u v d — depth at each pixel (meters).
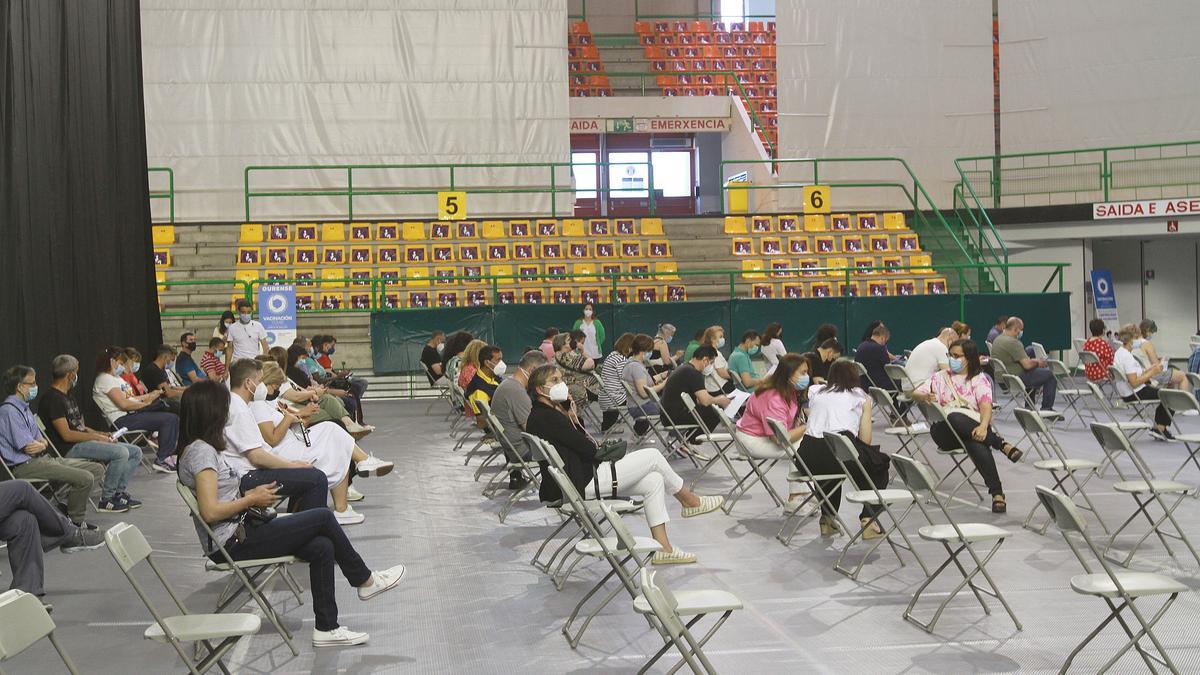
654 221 23.25
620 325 20.19
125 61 14.05
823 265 22.91
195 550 8.03
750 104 28.73
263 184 24.14
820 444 7.92
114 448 9.52
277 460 6.84
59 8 12.11
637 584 6.44
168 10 23.83
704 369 11.98
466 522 8.88
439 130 24.64
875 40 25.59
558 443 7.27
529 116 24.91
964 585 5.89
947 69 25.75
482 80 24.77
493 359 11.73
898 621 5.85
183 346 14.52
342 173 24.33
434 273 21.70
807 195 23.50
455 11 24.67
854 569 6.98
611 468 7.36
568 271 22.00
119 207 13.75
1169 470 10.45
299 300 20.84
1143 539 6.96
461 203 22.72
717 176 32.00
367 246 22.08
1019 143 25.41
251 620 4.60
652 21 32.31
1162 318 24.80
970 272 22.33
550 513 9.20
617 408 12.98
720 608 4.54
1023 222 23.67
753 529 8.33
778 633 5.68
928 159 25.80
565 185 25.06
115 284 13.51
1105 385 17.42
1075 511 4.79
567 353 12.95
